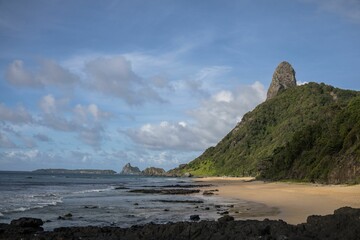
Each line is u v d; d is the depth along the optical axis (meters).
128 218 29.16
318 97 197.12
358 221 15.62
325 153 76.75
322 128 91.56
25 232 21.44
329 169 69.38
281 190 55.16
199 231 17.38
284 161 99.00
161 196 56.00
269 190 57.53
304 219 23.88
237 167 184.75
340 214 16.59
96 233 20.31
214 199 47.22
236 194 54.34
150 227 19.06
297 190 52.19
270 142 183.38
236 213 29.72
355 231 14.88
